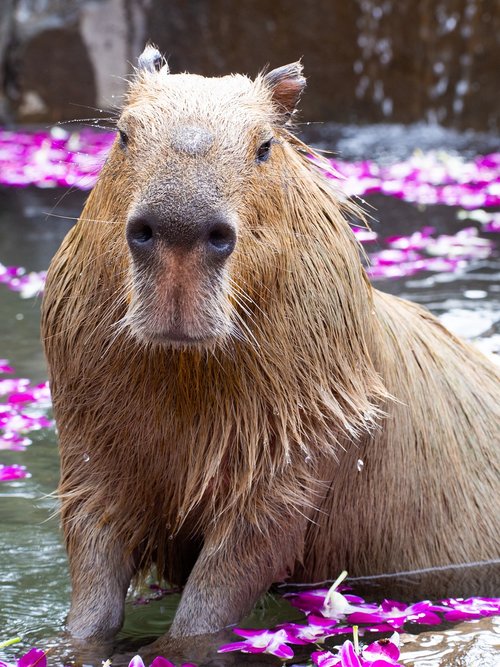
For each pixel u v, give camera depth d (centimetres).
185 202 456
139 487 578
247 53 2275
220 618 567
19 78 2234
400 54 2272
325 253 564
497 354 884
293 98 582
